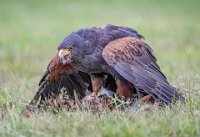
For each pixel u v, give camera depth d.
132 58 12.23
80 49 12.48
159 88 12.04
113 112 11.12
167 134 9.80
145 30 28.91
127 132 9.70
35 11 41.84
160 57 20.69
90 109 11.57
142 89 12.12
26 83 15.91
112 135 9.72
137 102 11.79
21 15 39.50
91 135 9.77
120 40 12.48
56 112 11.84
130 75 12.03
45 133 9.92
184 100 11.97
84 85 13.80
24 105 12.56
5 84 15.80
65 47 12.49
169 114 10.78
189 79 14.52
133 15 37.38
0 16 39.06
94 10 41.62
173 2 45.62
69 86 13.73
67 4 46.03
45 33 29.88
